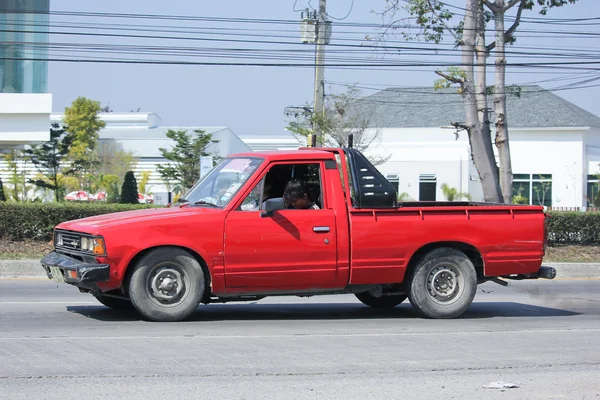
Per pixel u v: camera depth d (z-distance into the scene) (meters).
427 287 11.45
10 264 17.56
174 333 9.77
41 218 20.78
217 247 10.41
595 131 61.84
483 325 11.15
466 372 8.00
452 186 52.75
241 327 10.45
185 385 7.22
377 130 51.56
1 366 7.85
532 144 59.38
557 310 13.26
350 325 10.87
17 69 36.88
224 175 11.21
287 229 10.67
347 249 10.91
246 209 10.63
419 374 7.87
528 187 59.69
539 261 11.80
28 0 36.75
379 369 8.03
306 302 13.68
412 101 66.44
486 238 11.55
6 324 10.39
